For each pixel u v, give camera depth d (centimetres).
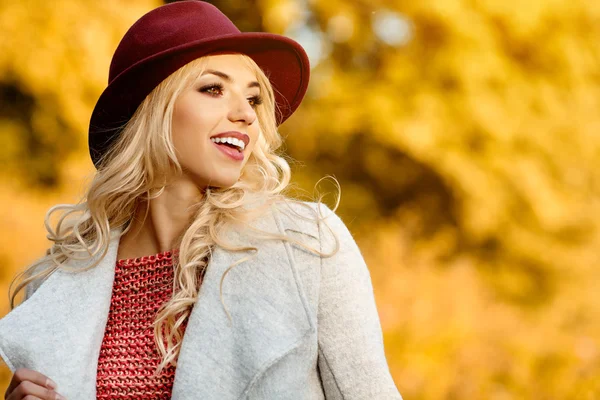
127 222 204
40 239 640
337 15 794
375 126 779
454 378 446
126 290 195
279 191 198
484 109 766
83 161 771
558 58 809
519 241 787
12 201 689
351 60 834
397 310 487
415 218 720
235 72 192
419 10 764
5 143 807
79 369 185
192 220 195
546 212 772
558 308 585
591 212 790
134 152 196
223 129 188
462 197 781
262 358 172
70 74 742
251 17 821
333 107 802
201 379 175
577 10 807
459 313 490
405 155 841
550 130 793
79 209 210
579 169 806
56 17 729
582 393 448
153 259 195
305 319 175
